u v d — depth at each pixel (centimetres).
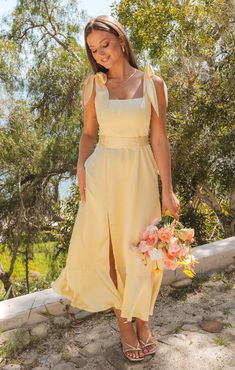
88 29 209
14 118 1016
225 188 956
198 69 904
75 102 1143
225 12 872
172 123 909
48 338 255
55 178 1163
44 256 1284
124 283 232
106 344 247
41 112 1170
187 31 919
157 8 1000
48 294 284
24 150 1023
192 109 866
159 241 212
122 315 225
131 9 1091
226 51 852
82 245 231
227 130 873
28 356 239
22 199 1092
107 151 221
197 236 971
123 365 229
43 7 1391
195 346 241
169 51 1009
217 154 899
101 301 231
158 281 231
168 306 288
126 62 218
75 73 1126
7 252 1259
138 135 217
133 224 218
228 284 313
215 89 853
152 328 262
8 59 1116
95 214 226
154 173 224
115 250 229
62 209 1150
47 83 1130
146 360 231
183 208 1001
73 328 265
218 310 280
